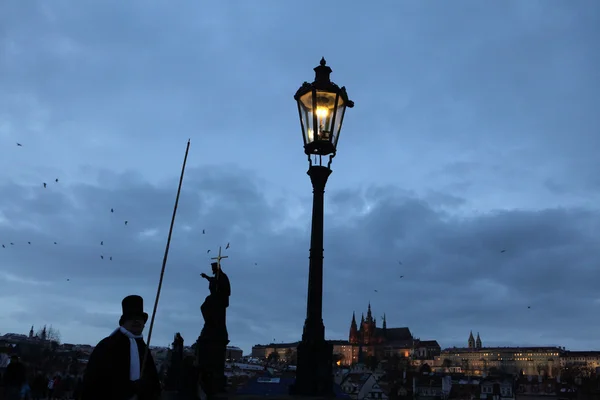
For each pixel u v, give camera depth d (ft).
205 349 50.49
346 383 431.02
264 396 22.35
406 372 552.00
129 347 14.17
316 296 24.14
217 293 52.39
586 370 545.44
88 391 13.60
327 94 25.89
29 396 37.55
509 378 481.46
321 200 25.80
